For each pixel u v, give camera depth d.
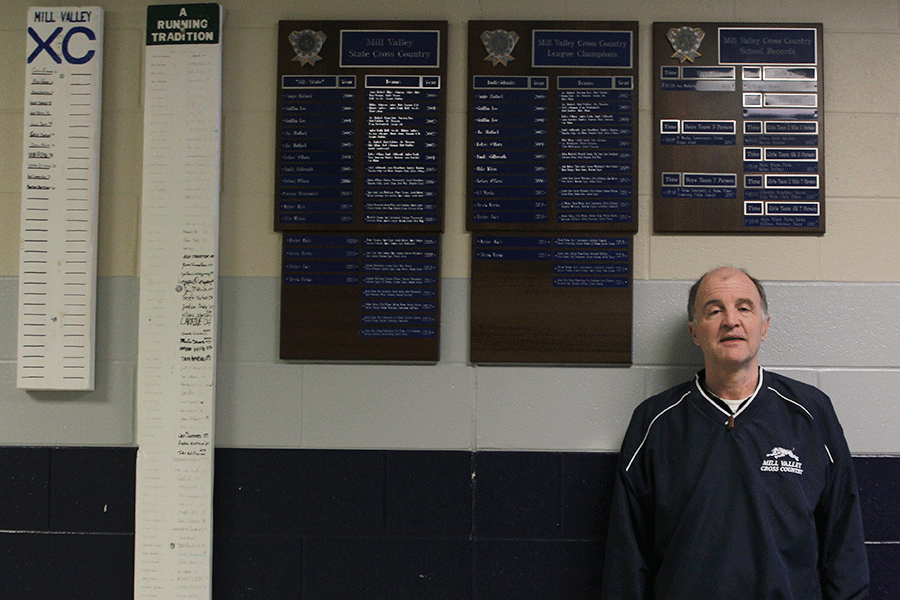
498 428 1.79
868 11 1.82
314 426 1.80
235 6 1.85
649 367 1.79
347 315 1.81
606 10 1.84
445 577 1.76
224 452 1.81
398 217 1.81
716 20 1.83
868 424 1.76
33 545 1.81
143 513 1.77
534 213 1.81
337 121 1.83
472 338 1.79
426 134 1.82
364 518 1.78
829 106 1.82
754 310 1.56
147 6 1.84
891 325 1.78
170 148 1.82
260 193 1.84
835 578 1.50
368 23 1.83
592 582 1.75
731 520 1.47
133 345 1.84
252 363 1.82
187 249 1.80
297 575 1.78
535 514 1.77
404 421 1.80
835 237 1.80
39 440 1.84
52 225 1.83
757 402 1.54
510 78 1.82
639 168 1.81
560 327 1.79
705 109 1.81
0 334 1.85
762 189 1.79
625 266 1.79
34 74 1.84
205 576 1.75
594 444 1.78
